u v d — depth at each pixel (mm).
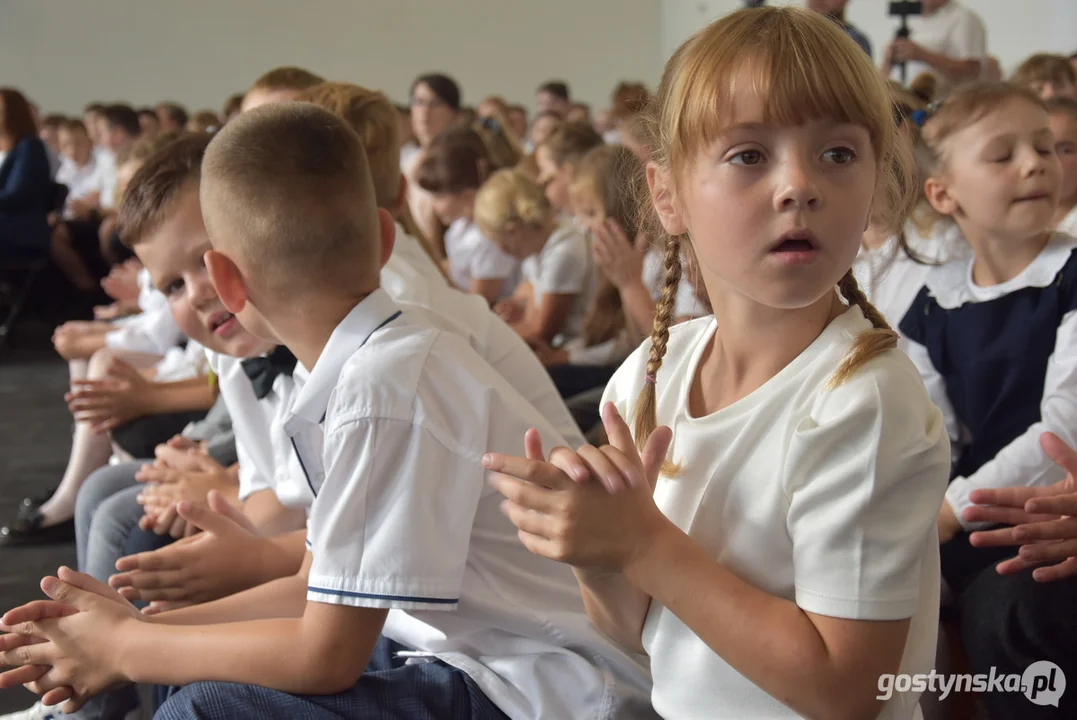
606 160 2373
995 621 1064
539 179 3418
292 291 939
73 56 8477
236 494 1409
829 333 721
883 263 1451
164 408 1896
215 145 951
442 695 897
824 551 662
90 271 5414
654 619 802
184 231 1208
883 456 651
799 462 675
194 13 8656
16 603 1930
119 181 3041
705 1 8617
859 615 651
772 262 648
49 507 2227
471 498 897
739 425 731
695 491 746
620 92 5473
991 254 1376
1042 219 1299
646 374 827
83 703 966
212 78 8797
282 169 911
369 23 9039
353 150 953
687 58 703
